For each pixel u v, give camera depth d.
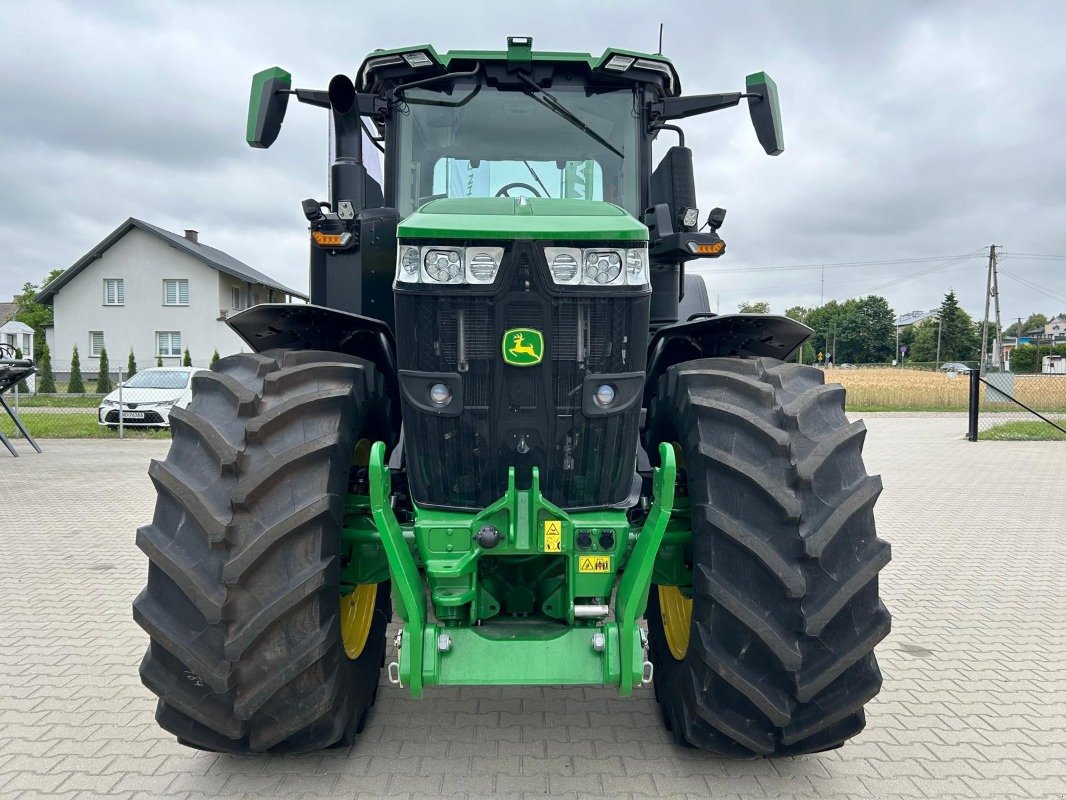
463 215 2.69
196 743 2.74
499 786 2.86
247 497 2.45
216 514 2.46
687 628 3.18
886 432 18.92
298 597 2.47
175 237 41.28
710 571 2.62
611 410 2.68
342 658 2.75
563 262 2.59
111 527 7.61
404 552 2.62
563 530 2.59
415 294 2.62
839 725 2.76
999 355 56.72
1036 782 2.96
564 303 2.62
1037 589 5.70
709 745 2.83
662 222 3.65
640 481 3.16
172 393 17.81
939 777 2.99
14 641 4.41
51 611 4.96
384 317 3.54
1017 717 3.54
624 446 2.75
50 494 9.55
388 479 2.69
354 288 3.46
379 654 3.34
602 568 2.62
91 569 6.01
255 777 2.92
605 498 2.77
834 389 2.92
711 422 2.74
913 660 4.27
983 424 21.19
